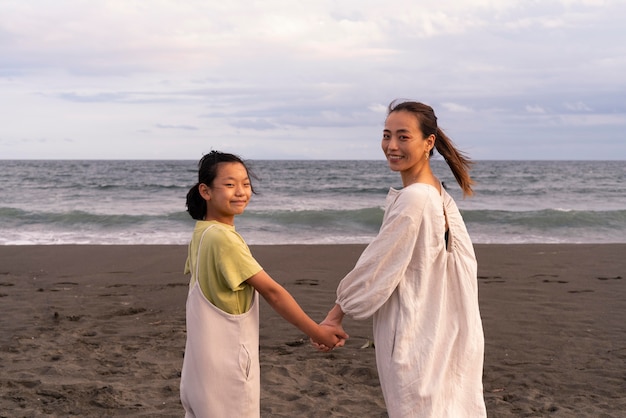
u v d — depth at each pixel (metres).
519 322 7.24
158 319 7.34
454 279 2.81
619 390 5.08
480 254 12.45
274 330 6.85
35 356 5.69
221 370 2.66
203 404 2.66
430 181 2.97
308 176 54.47
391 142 2.90
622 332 6.84
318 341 2.86
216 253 2.66
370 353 6.03
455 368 2.75
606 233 17.56
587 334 6.76
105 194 31.58
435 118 2.96
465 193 3.08
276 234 17.05
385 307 2.80
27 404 4.49
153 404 4.50
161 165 92.44
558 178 51.62
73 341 6.23
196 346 2.68
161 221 19.20
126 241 15.72
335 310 2.90
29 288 9.23
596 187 38.84
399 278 2.74
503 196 31.97
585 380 5.33
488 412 4.52
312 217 19.52
